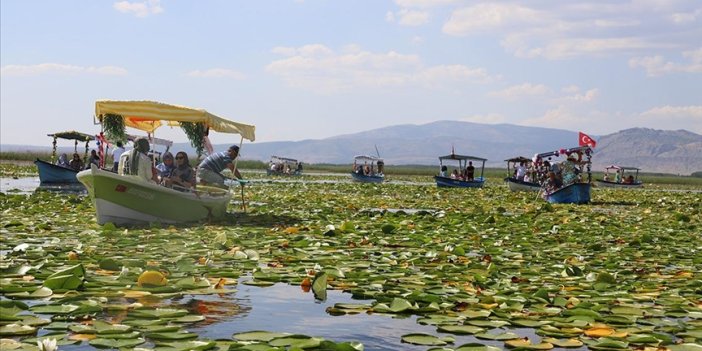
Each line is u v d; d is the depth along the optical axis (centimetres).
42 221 1609
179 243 1267
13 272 916
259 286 902
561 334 671
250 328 697
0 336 620
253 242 1298
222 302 810
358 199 2892
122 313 724
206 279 901
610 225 1870
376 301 806
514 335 664
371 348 642
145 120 1788
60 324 660
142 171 1594
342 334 685
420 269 1041
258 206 2278
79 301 758
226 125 1764
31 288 798
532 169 4162
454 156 4838
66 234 1377
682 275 1023
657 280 980
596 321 728
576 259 1174
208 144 1795
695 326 712
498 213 2223
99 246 1205
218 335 666
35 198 2258
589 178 3247
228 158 1856
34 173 5247
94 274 929
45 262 978
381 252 1193
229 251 1165
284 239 1351
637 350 623
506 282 938
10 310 696
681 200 3559
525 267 1087
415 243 1330
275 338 623
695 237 1584
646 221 2036
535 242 1427
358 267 1031
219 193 1830
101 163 2144
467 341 659
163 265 1014
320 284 876
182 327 692
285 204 2394
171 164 1773
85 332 636
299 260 1089
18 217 1702
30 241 1259
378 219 1847
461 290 873
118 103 1622
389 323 725
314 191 3484
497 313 743
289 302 817
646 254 1267
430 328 708
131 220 1596
